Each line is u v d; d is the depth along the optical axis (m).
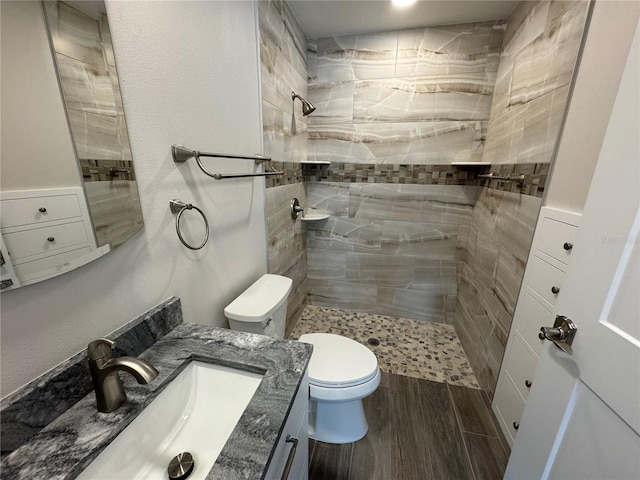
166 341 0.76
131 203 0.68
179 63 0.81
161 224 0.78
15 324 0.47
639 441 0.51
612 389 0.56
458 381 1.67
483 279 1.70
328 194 2.23
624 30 0.76
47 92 0.49
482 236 1.77
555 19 1.11
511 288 1.32
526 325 1.17
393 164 2.06
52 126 0.50
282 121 1.63
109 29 0.59
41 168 0.49
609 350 0.57
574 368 0.67
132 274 0.70
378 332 2.17
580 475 0.64
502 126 1.59
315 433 1.29
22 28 0.45
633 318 0.53
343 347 1.30
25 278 0.47
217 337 0.78
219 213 1.07
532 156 1.21
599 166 0.62
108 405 0.54
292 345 0.75
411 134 1.97
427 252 2.18
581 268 0.66
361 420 1.30
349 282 2.41
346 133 2.08
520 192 1.30
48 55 0.49
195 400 0.72
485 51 1.74
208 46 0.93
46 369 0.53
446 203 2.04
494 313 1.51
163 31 0.74
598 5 0.87
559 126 1.02
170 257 0.83
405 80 1.89
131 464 0.54
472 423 1.38
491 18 1.67
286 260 1.88
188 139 0.87
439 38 1.78
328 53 1.96
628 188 0.54
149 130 0.72
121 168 0.64
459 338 2.08
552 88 1.09
